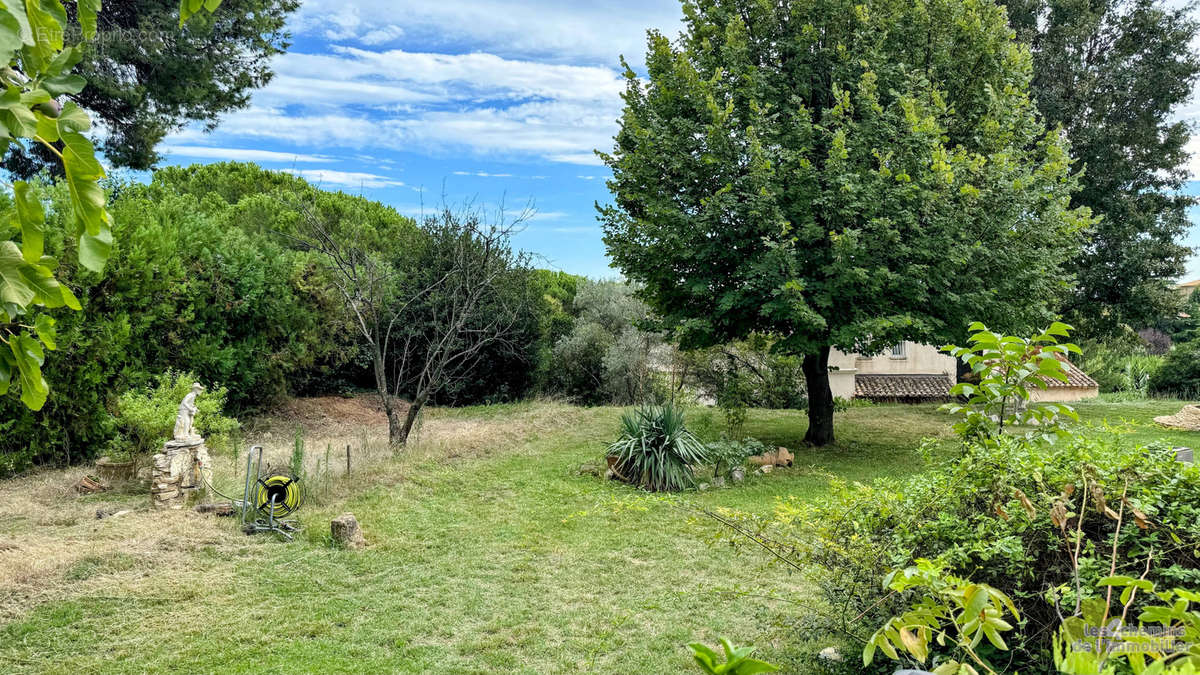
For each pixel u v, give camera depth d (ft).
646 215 46.37
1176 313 69.92
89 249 4.90
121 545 23.26
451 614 19.66
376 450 40.42
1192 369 74.08
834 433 52.01
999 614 7.09
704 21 47.19
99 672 15.93
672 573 22.94
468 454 41.16
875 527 13.43
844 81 42.29
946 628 12.03
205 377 46.44
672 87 44.57
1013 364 12.50
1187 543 10.57
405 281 65.82
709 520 23.91
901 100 39.40
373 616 19.39
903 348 83.87
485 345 67.05
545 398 72.08
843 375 77.61
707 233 41.39
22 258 4.98
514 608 20.11
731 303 39.68
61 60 5.00
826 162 38.47
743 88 41.75
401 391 70.74
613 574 22.89
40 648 16.92
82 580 20.81
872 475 38.22
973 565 12.18
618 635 18.29
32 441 35.76
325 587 21.35
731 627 18.66
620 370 76.38
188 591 20.48
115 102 46.83
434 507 30.63
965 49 45.34
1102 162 66.39
